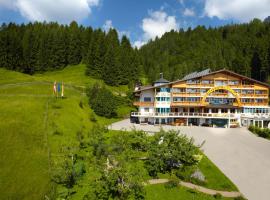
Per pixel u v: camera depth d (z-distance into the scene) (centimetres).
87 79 12656
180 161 4094
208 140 5797
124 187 3053
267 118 7844
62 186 3419
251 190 3500
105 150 4191
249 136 6328
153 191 3384
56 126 5166
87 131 5697
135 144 4744
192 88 8369
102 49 13812
